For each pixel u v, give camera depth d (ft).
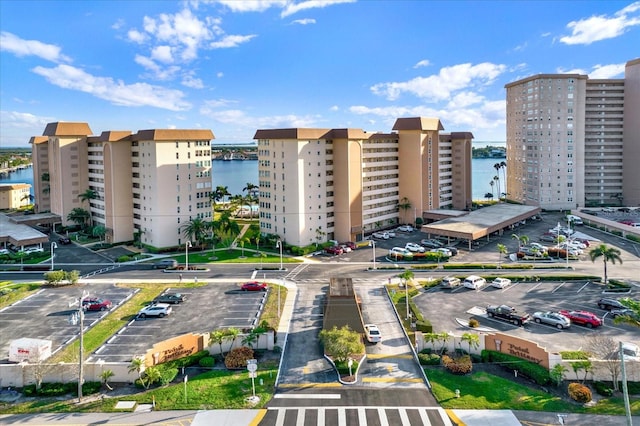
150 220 392.68
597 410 148.87
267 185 404.57
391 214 472.85
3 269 330.13
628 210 514.27
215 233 401.29
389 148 466.70
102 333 214.69
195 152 401.70
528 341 176.14
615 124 579.07
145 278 306.35
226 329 218.18
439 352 190.29
